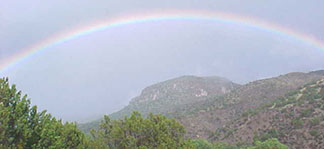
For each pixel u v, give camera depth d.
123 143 17.53
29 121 14.62
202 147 55.50
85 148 17.08
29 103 15.16
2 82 15.33
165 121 20.05
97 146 17.45
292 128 78.31
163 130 19.14
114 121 19.48
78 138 16.88
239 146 79.31
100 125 19.58
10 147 12.57
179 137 19.86
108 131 19.08
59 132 16.12
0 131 12.50
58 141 14.33
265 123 91.25
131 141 17.44
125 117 19.48
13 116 13.48
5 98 14.51
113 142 18.17
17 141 13.20
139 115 19.84
